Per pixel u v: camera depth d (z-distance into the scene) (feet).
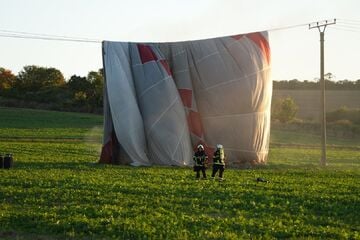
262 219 100.68
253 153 233.76
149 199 120.16
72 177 158.61
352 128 536.42
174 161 217.97
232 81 230.48
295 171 206.69
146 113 221.05
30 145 313.73
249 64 232.94
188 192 131.95
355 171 216.13
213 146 229.04
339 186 157.17
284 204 118.42
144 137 219.82
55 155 252.42
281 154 321.93
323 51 248.93
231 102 229.86
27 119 586.86
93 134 441.68
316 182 166.81
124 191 132.36
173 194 128.98
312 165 246.68
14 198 119.24
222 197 126.41
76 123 568.82
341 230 93.15
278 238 86.84
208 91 230.48
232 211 109.19
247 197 127.34
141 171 184.24
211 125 229.86
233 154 231.50
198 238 83.35
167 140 219.00
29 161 214.28
